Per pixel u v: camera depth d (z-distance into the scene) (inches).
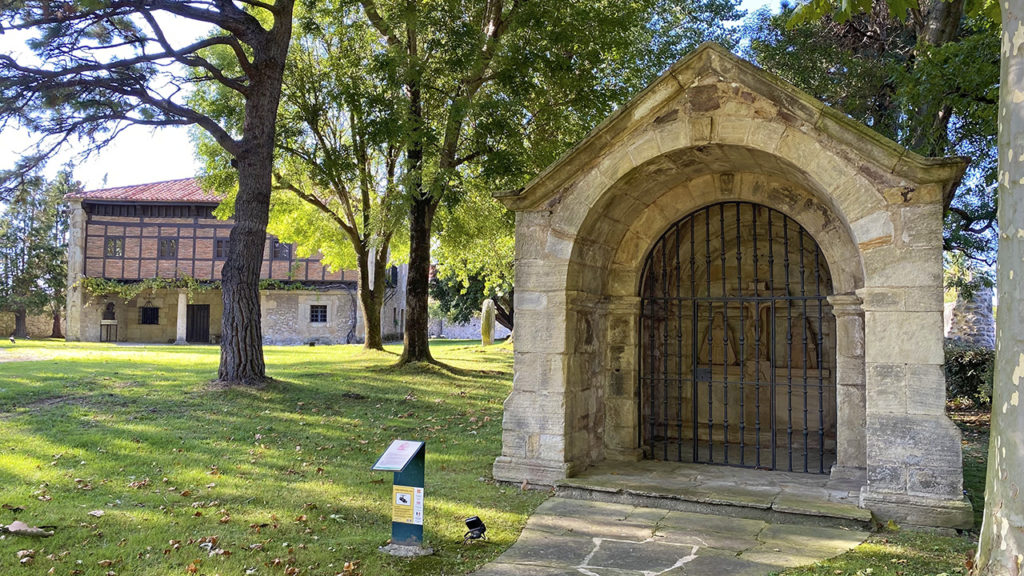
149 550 203.5
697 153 282.8
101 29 448.5
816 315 375.9
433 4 565.6
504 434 302.4
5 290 1557.6
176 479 281.9
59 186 1390.3
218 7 469.4
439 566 201.8
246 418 399.9
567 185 295.3
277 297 1375.5
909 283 243.8
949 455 236.5
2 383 471.5
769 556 211.8
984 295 750.5
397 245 980.6
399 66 566.6
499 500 273.3
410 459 212.2
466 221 751.1
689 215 337.4
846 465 297.4
